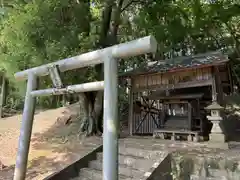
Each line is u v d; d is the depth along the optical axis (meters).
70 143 8.73
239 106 13.18
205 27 12.41
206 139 7.78
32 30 6.27
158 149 5.85
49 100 16.44
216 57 7.13
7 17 7.31
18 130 11.67
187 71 7.58
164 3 9.80
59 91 3.92
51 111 14.99
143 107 9.59
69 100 17.81
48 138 9.73
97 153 6.47
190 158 4.93
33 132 10.85
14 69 6.78
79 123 11.41
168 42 11.91
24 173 4.33
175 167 5.09
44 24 6.41
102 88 3.31
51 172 6.14
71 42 6.74
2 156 7.93
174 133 7.72
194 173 4.84
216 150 5.57
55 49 6.45
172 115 8.86
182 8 11.21
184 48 14.31
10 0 7.52
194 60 7.73
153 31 10.27
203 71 7.19
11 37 6.41
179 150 5.58
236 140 7.68
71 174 5.83
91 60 3.40
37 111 16.03
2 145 9.24
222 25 14.16
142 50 2.84
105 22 9.66
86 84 3.51
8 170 6.66
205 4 11.67
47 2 6.46
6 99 16.42
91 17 9.18
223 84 9.16
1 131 11.43
